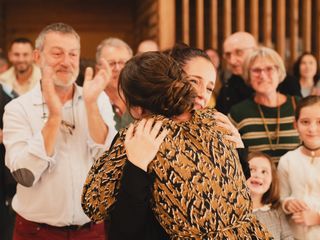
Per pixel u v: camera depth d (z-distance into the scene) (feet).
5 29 28.68
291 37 19.72
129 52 12.20
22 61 19.13
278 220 9.96
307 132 10.05
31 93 8.64
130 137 5.95
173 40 18.83
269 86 11.33
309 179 9.99
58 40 8.39
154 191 5.84
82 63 12.37
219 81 17.97
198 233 5.69
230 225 5.78
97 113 8.30
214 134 6.07
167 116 6.07
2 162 11.16
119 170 6.02
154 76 5.92
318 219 9.80
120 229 5.88
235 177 5.94
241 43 13.75
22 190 8.54
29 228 8.57
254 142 11.38
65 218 8.43
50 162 8.16
